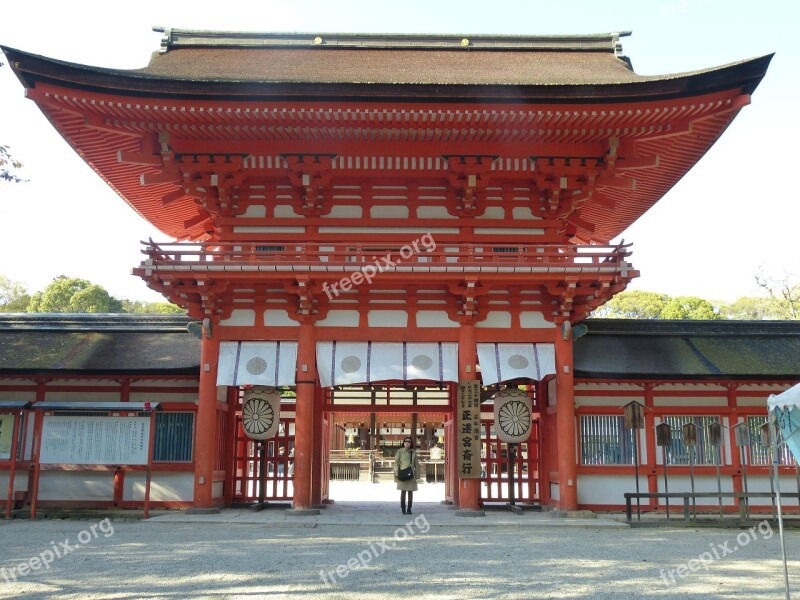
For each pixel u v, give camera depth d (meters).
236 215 20.97
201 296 19.92
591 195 21.61
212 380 19.78
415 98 18.05
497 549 13.99
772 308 69.31
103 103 18.19
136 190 24.62
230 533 16.02
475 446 19.55
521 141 20.19
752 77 17.83
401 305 20.17
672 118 19.14
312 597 9.58
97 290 71.62
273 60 23.34
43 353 22.11
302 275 18.98
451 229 20.92
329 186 21.02
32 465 20.05
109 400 21.48
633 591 10.23
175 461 21.02
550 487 21.75
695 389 21.73
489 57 24.44
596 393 21.53
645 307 74.44
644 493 18.64
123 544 14.27
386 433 50.59
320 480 22.28
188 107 18.27
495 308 20.30
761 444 21.55
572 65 23.52
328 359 19.81
